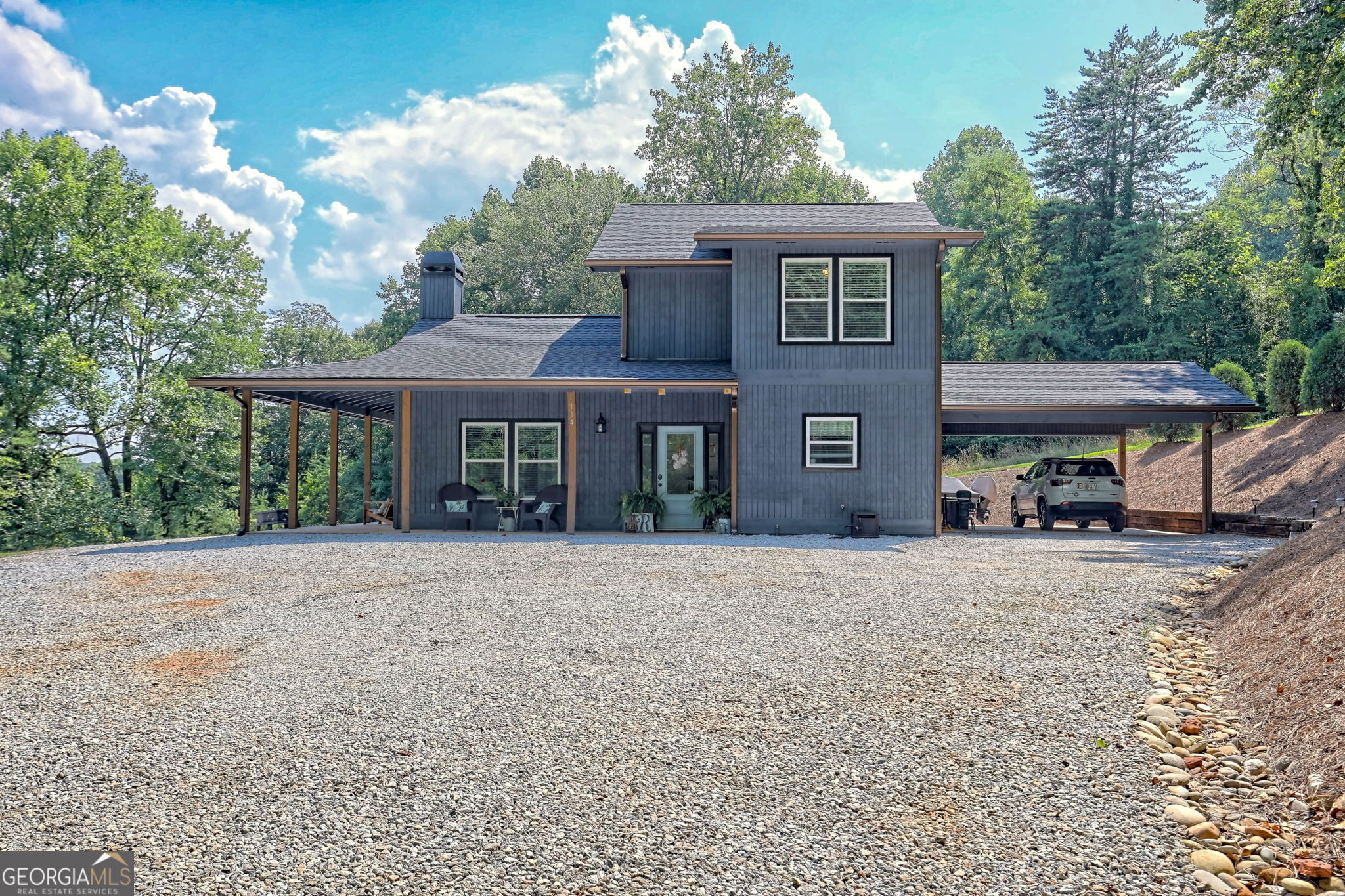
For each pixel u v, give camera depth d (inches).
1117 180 1670.8
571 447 651.5
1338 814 141.3
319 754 175.8
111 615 313.3
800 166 1899.6
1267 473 789.9
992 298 1740.9
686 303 721.0
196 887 123.1
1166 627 286.2
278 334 1749.5
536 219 1652.3
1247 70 775.7
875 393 661.3
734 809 150.4
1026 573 410.3
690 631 284.4
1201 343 1437.0
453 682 225.9
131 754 175.6
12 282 1008.9
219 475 1250.6
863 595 350.0
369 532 662.5
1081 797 155.5
